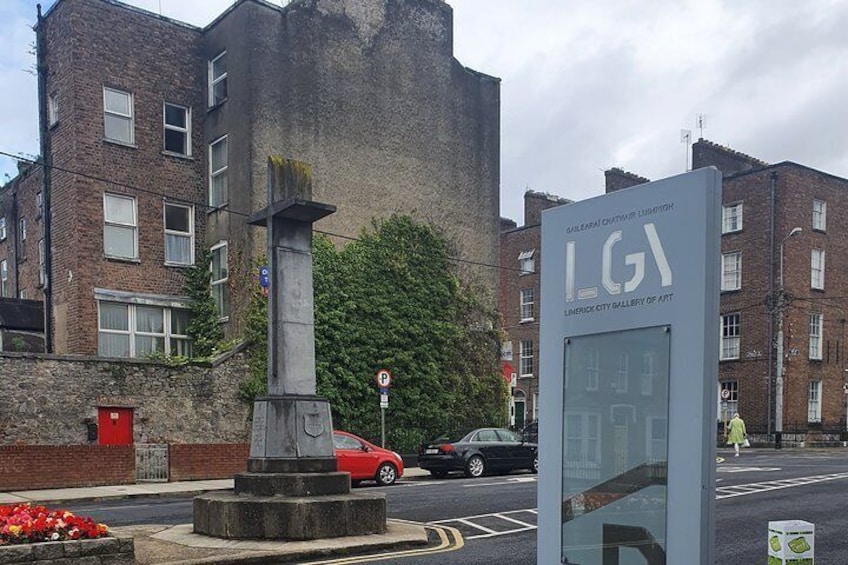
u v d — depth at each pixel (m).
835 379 34.38
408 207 25.02
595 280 3.59
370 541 9.16
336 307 21.92
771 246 33.31
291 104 22.67
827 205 34.84
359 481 18.06
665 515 3.15
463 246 26.34
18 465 16.05
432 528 10.82
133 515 12.20
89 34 21.53
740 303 34.25
